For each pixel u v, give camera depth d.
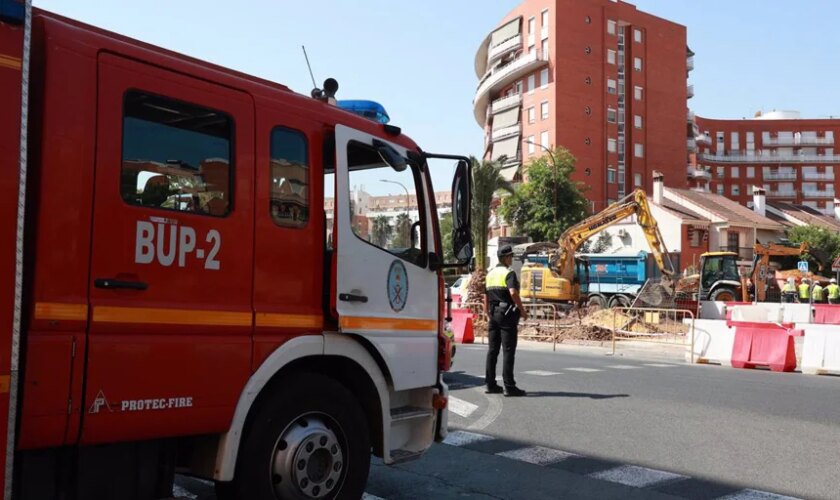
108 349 3.28
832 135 103.19
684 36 67.44
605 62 62.56
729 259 29.98
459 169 5.00
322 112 4.44
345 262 4.39
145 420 3.40
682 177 66.19
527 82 63.72
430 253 5.09
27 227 3.09
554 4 60.91
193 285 3.63
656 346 19.81
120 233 3.36
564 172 48.97
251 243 3.92
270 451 4.00
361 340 4.54
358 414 4.48
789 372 13.64
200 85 3.78
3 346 2.90
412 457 4.89
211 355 3.68
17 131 2.99
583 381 11.59
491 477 5.88
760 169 103.38
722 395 10.16
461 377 11.92
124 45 3.49
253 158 3.97
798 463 6.38
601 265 35.09
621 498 5.35
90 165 3.28
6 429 2.91
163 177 3.56
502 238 42.25
